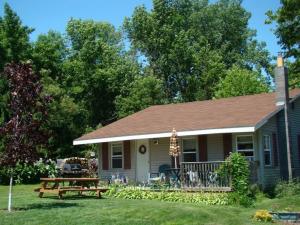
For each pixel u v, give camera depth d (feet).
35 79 58.18
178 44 183.21
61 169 118.01
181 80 189.06
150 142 88.28
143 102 163.84
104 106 182.19
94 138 92.07
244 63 199.21
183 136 84.23
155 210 54.29
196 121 82.94
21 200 68.18
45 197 73.41
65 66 173.06
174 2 201.46
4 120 116.98
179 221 49.83
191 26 204.54
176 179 76.43
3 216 51.42
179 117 89.92
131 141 90.99
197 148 82.58
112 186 81.30
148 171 87.71
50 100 58.75
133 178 89.71
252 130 72.02
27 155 55.88
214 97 163.43
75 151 142.72
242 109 84.28
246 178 65.57
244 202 62.64
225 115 82.23
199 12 205.16
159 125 86.89
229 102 93.61
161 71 190.08
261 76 187.52
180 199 68.54
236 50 205.67
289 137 79.82
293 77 114.21
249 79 155.22
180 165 76.74
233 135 79.00
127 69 181.57
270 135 80.28
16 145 55.62
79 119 165.68
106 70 179.52
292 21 108.17
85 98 178.50
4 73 58.44
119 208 57.06
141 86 166.61
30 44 146.72
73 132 141.79
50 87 136.56
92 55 181.37
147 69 192.65
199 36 199.72
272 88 190.08
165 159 85.97
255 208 60.13
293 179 75.25
